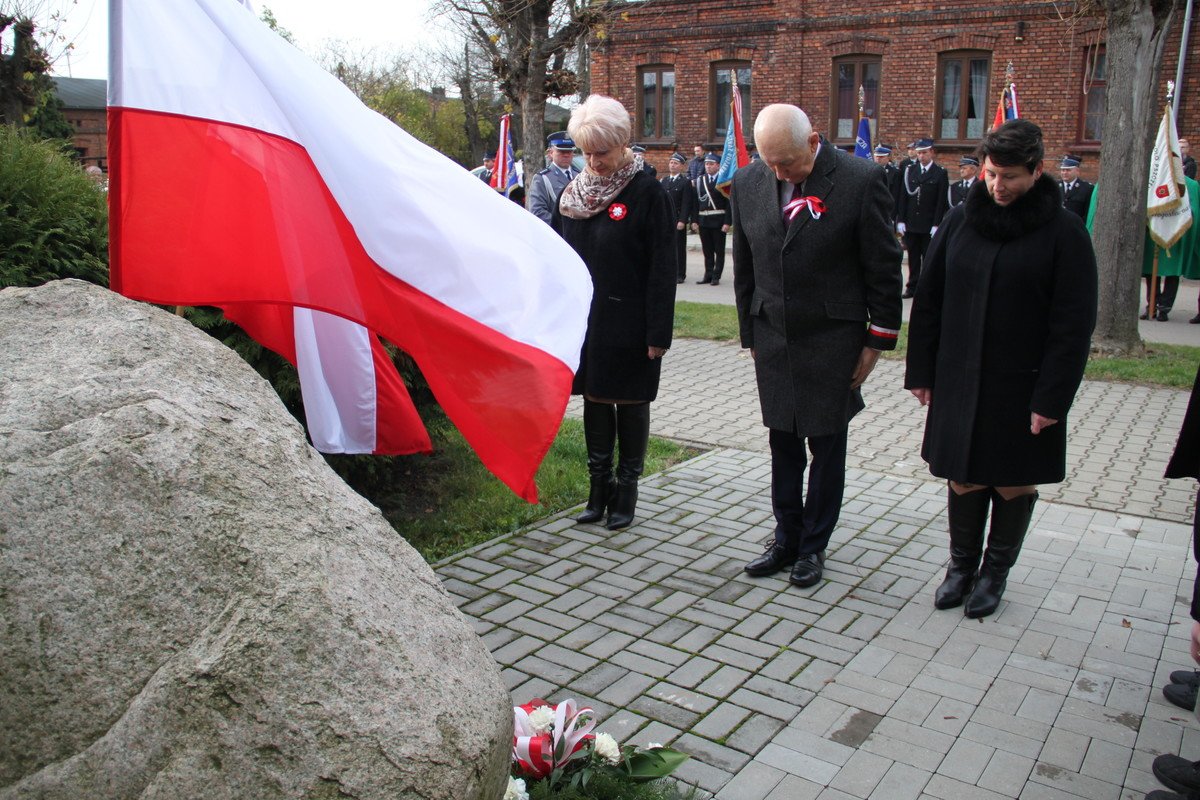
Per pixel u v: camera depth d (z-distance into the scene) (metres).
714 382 9.12
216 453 1.87
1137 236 9.98
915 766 3.23
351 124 2.95
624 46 24.91
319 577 1.78
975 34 21.02
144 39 2.95
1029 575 4.74
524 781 2.67
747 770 3.20
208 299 3.08
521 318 3.07
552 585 4.62
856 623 4.24
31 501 1.69
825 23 22.52
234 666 1.62
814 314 4.42
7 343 2.03
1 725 1.59
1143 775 3.20
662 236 5.00
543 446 2.99
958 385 4.11
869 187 4.29
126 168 2.98
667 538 5.22
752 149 23.86
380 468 5.67
